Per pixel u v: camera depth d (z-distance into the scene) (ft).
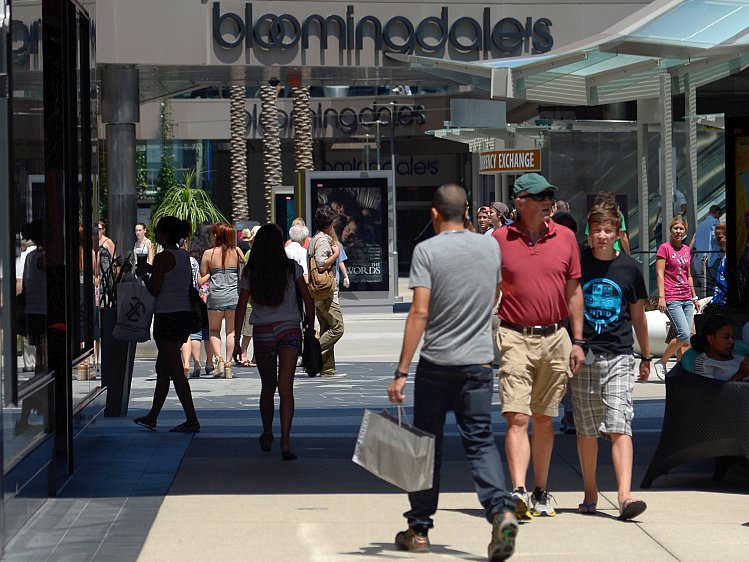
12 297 66.44
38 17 75.31
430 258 60.75
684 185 228.63
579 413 72.08
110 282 112.68
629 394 71.56
